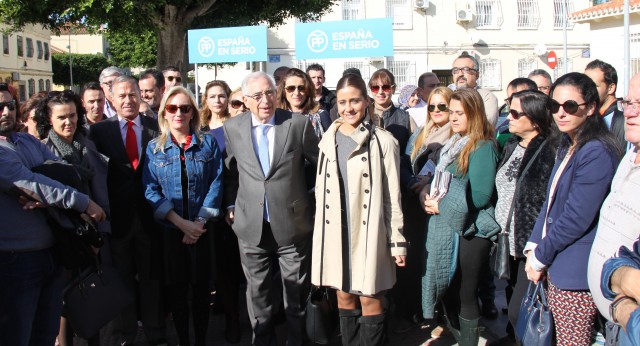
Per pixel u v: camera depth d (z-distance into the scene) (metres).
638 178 2.44
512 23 23.11
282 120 3.94
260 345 4.05
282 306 4.71
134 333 4.41
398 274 4.49
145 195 4.02
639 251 2.34
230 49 8.51
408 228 4.41
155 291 4.27
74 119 3.86
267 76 3.91
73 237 3.33
